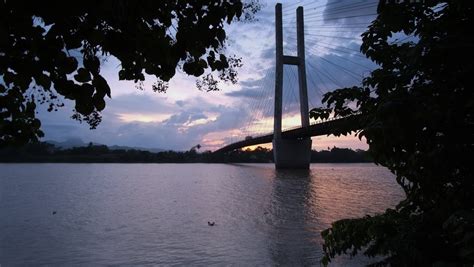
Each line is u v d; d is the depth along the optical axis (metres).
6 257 14.41
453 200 2.41
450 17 2.34
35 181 56.06
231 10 1.94
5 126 2.18
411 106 2.20
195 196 35.69
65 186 47.94
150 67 2.00
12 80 1.84
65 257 14.46
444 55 2.20
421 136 2.40
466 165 2.35
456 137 2.28
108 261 14.00
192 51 2.00
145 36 1.80
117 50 1.72
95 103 1.80
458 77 2.27
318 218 21.86
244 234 18.09
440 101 2.27
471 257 1.89
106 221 22.03
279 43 64.25
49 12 1.48
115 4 1.63
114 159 150.50
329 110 3.27
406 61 2.51
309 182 49.00
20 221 21.92
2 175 69.44
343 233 2.97
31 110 2.12
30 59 1.69
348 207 26.05
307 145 68.44
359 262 12.27
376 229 2.79
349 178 57.09
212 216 23.50
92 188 45.47
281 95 67.12
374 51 2.87
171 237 17.70
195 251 15.20
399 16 2.45
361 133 2.36
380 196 32.53
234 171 89.56
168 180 59.88
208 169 107.69
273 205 27.81
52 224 21.02
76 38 1.62
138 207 28.19
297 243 15.97
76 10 1.50
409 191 2.87
